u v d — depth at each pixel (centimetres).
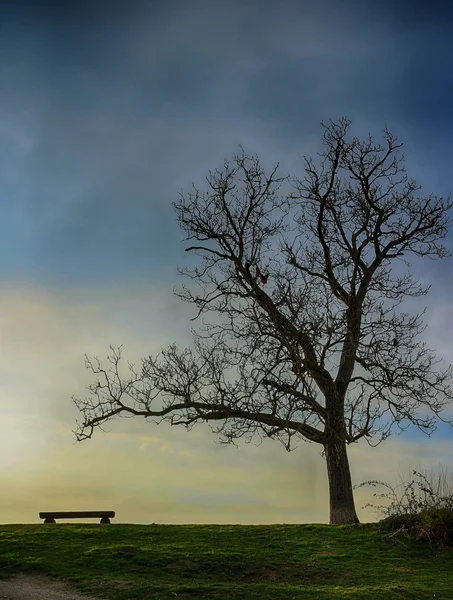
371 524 1983
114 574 1495
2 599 1296
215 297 2231
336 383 2150
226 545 1786
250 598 1342
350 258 2236
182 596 1349
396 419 2048
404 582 1480
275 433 2011
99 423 2167
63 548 1705
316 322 2005
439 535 1812
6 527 2017
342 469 2106
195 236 2302
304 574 1555
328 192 2191
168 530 1967
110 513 2178
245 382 2014
